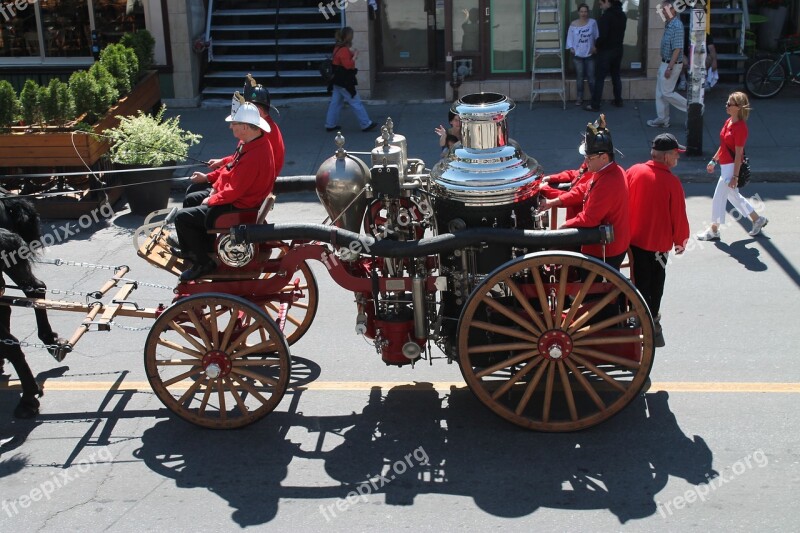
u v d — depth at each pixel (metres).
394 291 7.16
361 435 7.18
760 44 18.69
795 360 7.96
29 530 6.18
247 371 7.18
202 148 14.71
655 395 7.51
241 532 6.07
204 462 6.91
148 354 7.15
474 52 16.64
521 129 15.07
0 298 7.75
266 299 7.61
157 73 15.48
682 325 8.70
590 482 6.44
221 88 17.38
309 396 7.79
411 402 7.64
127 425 7.47
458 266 7.09
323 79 17.38
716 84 16.89
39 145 11.88
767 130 14.59
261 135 7.13
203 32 17.62
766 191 12.55
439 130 8.93
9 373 8.47
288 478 6.65
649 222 7.49
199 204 7.95
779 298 9.18
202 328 7.09
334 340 8.77
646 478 6.45
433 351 8.58
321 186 7.17
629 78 16.39
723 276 9.77
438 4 17.91
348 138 15.05
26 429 7.45
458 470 6.66
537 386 7.73
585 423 6.99
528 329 6.87
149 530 6.12
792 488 6.27
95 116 12.75
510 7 16.33
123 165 12.34
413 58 18.31
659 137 7.50
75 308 7.85
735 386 7.59
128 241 11.58
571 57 16.53
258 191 7.16
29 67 17.17
